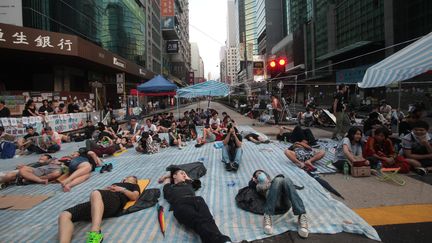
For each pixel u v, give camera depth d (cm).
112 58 3325
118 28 4450
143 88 1805
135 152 1095
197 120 1981
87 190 633
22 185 689
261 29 10081
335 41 4825
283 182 420
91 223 443
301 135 1022
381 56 3538
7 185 688
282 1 8925
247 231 413
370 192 547
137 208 493
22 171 689
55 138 1205
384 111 1552
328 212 459
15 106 2056
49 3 2723
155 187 625
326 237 391
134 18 5097
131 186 532
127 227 434
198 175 687
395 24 3216
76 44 2453
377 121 937
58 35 2364
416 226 410
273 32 9231
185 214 410
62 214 408
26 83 2847
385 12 3353
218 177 687
